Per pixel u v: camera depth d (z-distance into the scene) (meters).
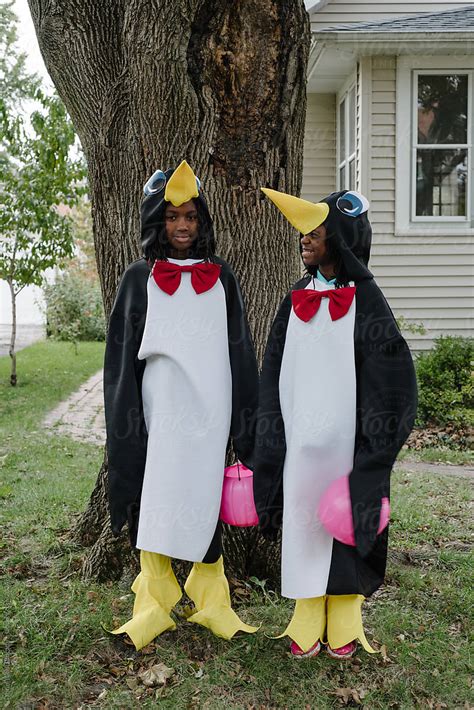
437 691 3.17
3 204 12.00
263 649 3.43
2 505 5.87
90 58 4.20
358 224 3.26
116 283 4.29
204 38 3.76
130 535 3.56
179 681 3.20
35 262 12.39
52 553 4.63
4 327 30.14
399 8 10.91
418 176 10.38
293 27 3.85
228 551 4.10
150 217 3.33
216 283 3.44
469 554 4.77
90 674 3.25
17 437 8.77
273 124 3.94
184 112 3.83
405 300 10.31
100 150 4.21
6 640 3.48
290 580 3.28
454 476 7.19
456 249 10.20
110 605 3.84
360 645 3.49
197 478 3.34
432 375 9.16
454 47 9.65
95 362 16.42
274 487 3.39
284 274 4.17
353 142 11.27
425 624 3.75
